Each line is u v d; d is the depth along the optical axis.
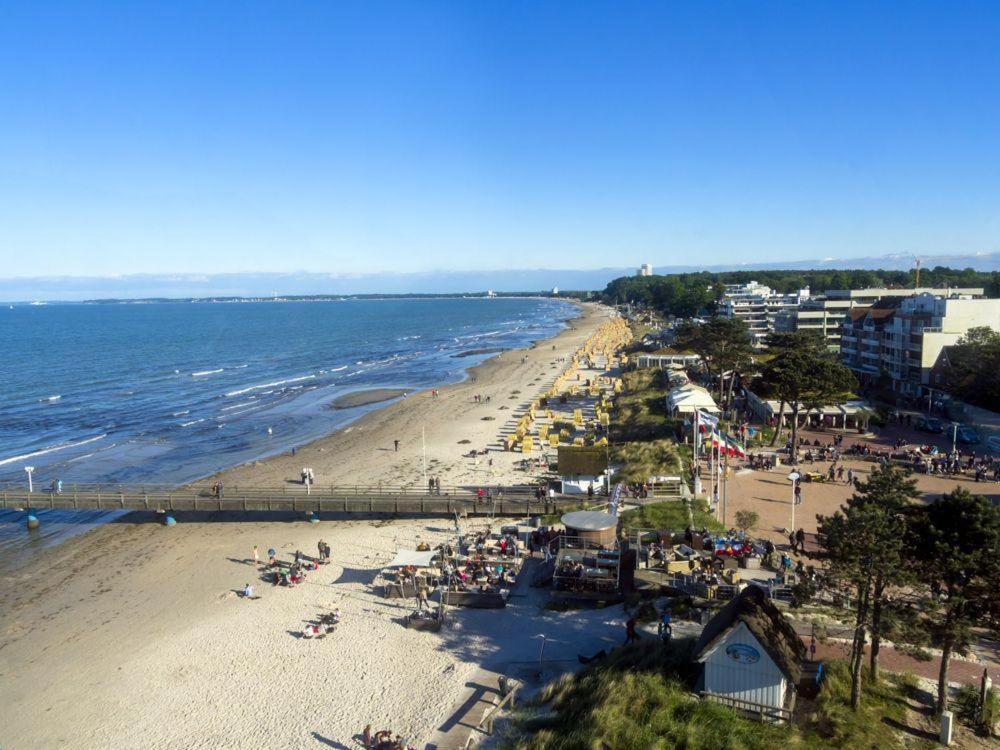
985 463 50.72
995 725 21.20
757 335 132.62
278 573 40.22
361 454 70.75
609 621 31.91
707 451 54.44
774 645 21.91
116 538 48.34
